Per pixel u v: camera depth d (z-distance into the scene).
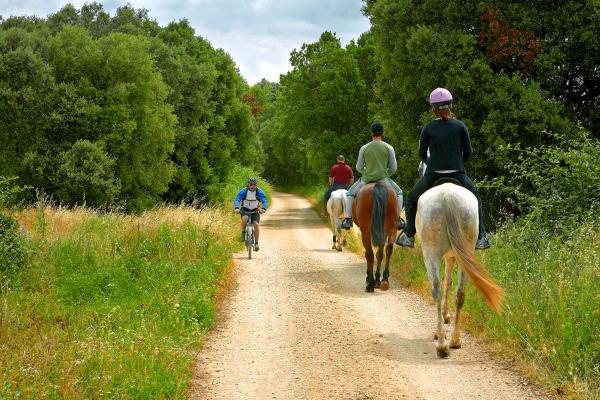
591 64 15.88
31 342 6.48
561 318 6.09
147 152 32.09
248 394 5.46
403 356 6.50
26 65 26.17
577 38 15.61
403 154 20.12
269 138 88.62
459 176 6.89
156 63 37.03
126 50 29.23
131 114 29.75
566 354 5.62
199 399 5.34
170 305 8.04
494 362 6.12
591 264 6.88
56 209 16.80
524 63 16.17
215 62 43.94
